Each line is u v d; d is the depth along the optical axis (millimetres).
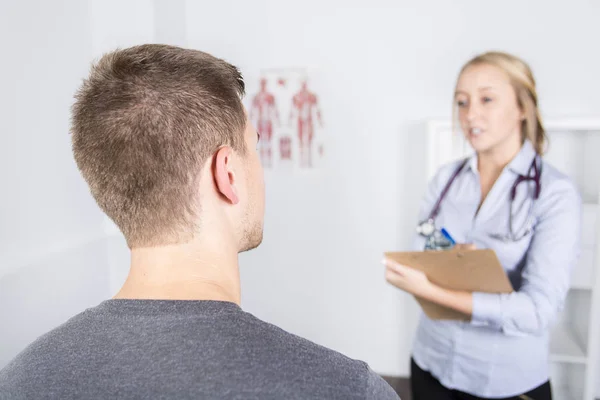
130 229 545
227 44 2764
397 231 2752
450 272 1665
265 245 2904
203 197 546
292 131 2773
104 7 2293
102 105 530
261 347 455
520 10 2469
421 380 1963
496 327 1690
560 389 2500
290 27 2705
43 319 1874
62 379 455
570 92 2463
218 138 548
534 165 1830
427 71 2605
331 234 2826
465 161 2047
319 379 441
